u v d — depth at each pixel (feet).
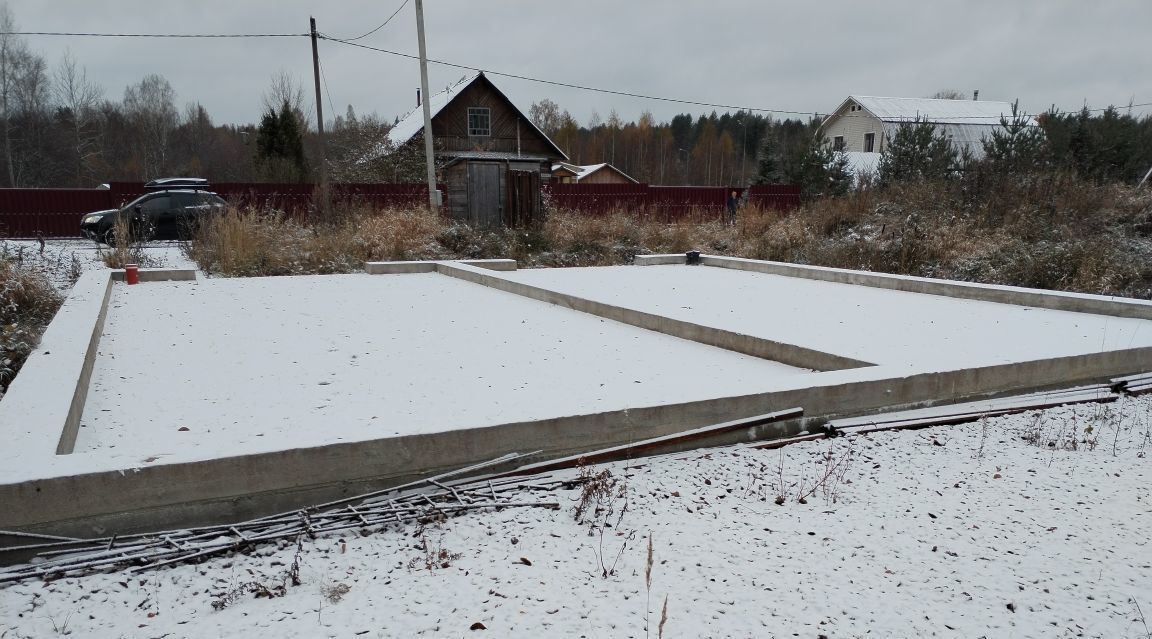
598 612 8.60
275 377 17.52
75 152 138.21
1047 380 17.75
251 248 38.40
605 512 10.99
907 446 13.96
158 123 170.40
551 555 9.88
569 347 21.08
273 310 26.61
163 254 43.50
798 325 23.90
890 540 10.49
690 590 9.09
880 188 60.34
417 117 96.22
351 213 49.67
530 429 12.45
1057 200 47.70
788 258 47.03
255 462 10.67
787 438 14.28
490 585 9.12
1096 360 18.40
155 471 10.14
